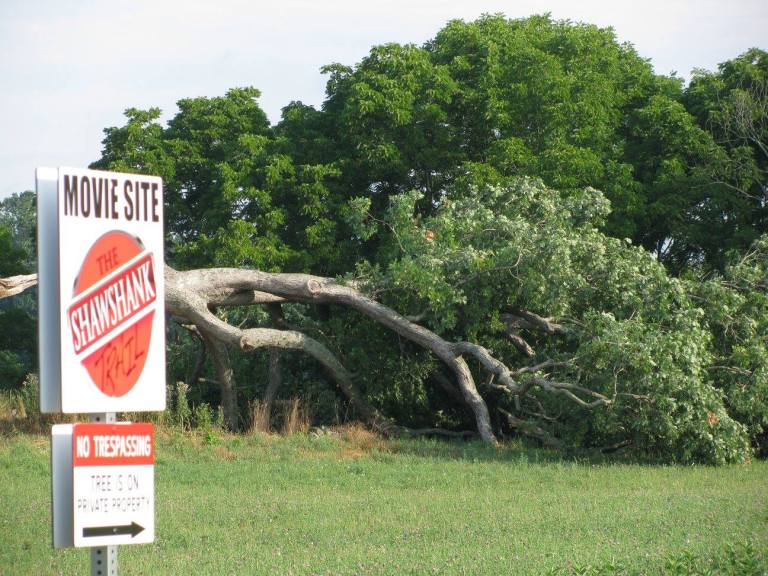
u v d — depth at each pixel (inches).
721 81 2160.4
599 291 1531.7
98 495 467.2
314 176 1939.0
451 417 1841.8
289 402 1683.1
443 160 2039.9
